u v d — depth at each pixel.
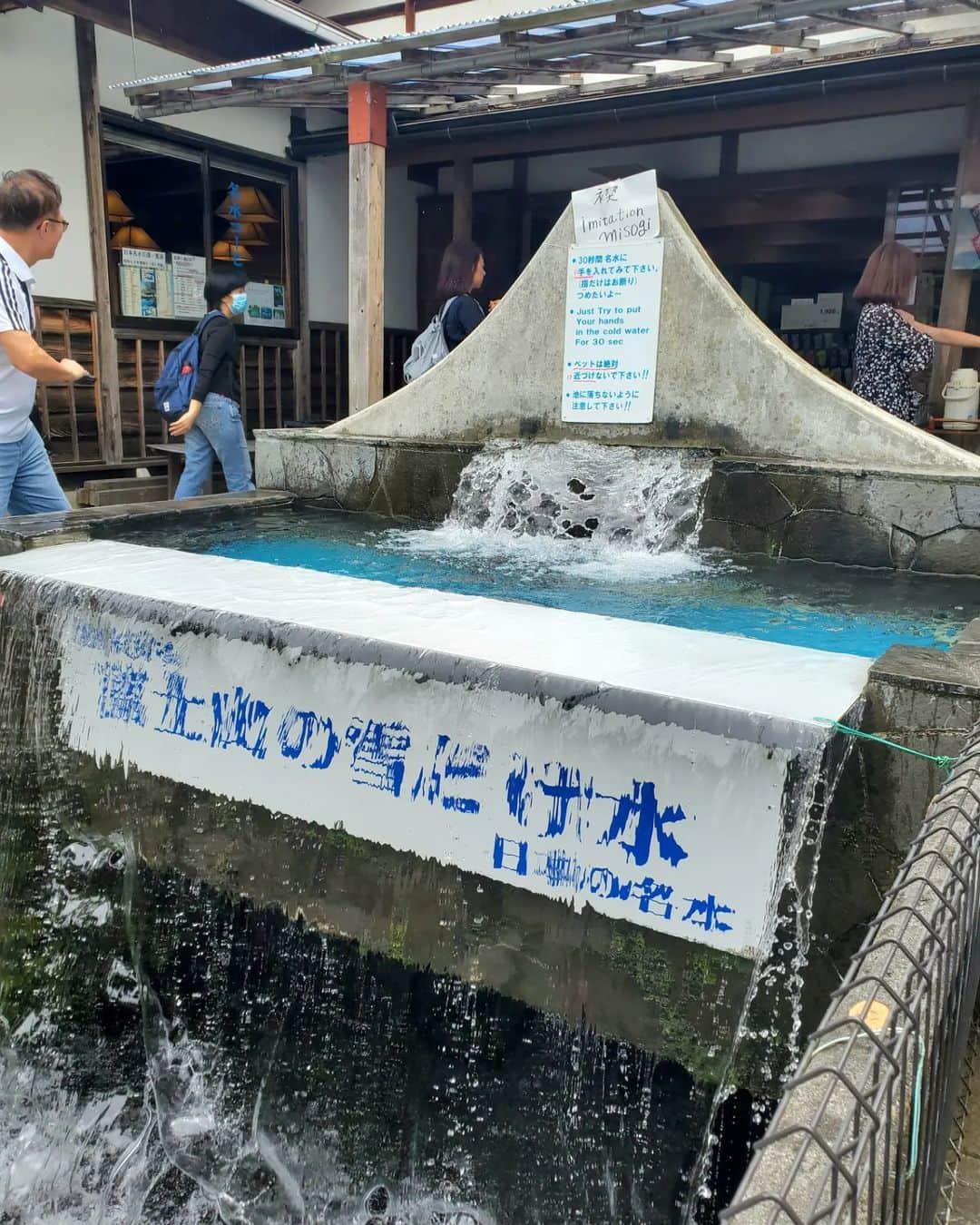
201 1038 2.97
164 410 5.80
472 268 6.16
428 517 4.88
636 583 3.61
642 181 4.29
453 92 6.81
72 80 7.03
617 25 5.28
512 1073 2.45
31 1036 3.23
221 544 4.19
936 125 7.54
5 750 3.26
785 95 6.97
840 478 3.85
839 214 8.18
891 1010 1.14
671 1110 2.26
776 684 2.10
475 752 2.34
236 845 2.83
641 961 2.23
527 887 2.33
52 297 7.15
